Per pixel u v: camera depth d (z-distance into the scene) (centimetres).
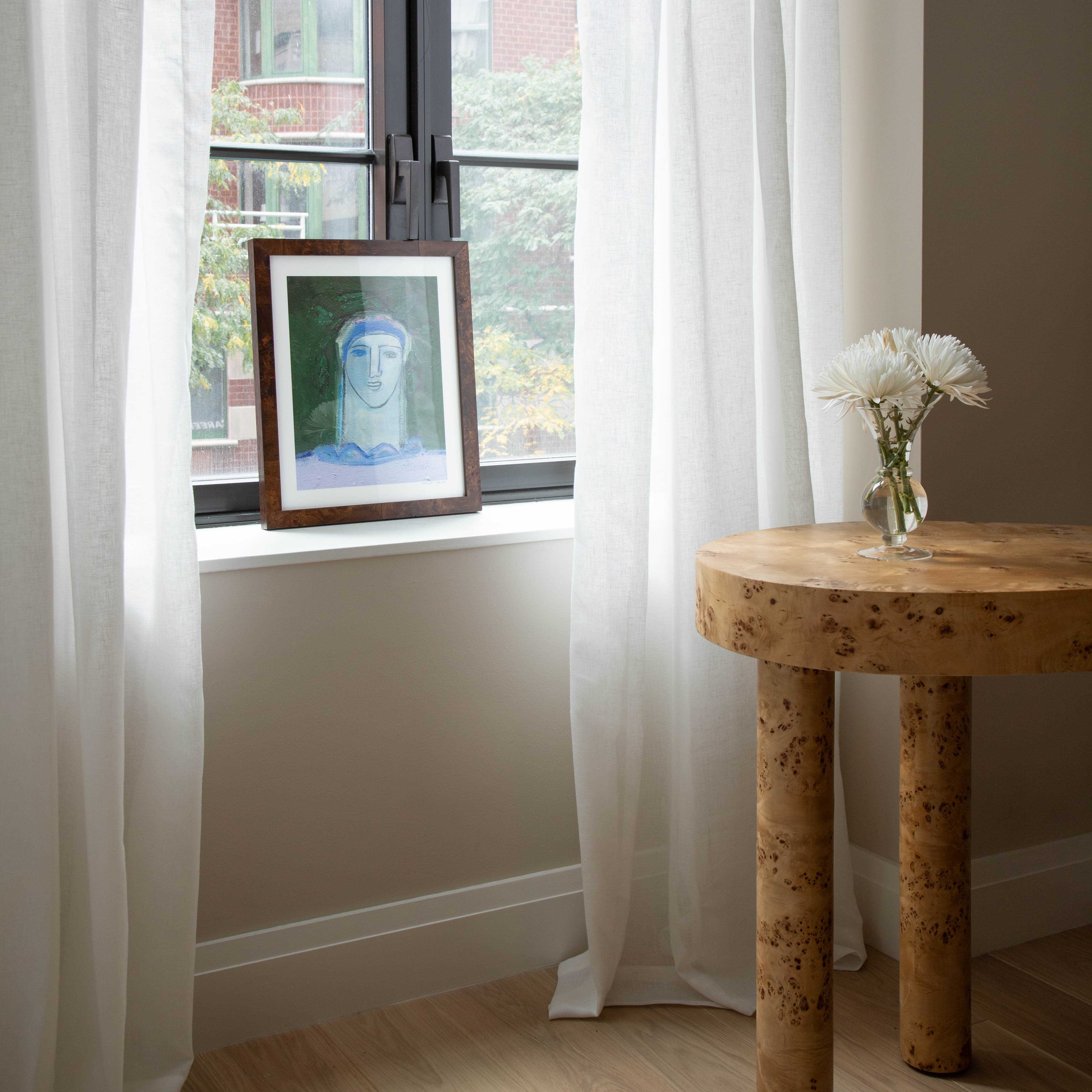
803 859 147
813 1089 150
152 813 162
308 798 187
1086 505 222
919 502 152
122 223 147
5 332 140
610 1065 177
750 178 193
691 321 190
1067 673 221
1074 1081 172
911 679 170
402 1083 172
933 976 172
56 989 147
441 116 212
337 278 205
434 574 194
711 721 195
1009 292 208
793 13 201
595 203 185
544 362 231
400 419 210
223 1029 182
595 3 181
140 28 147
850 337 215
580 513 189
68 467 147
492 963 204
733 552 159
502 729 203
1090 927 225
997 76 203
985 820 215
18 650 143
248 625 180
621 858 194
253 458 207
